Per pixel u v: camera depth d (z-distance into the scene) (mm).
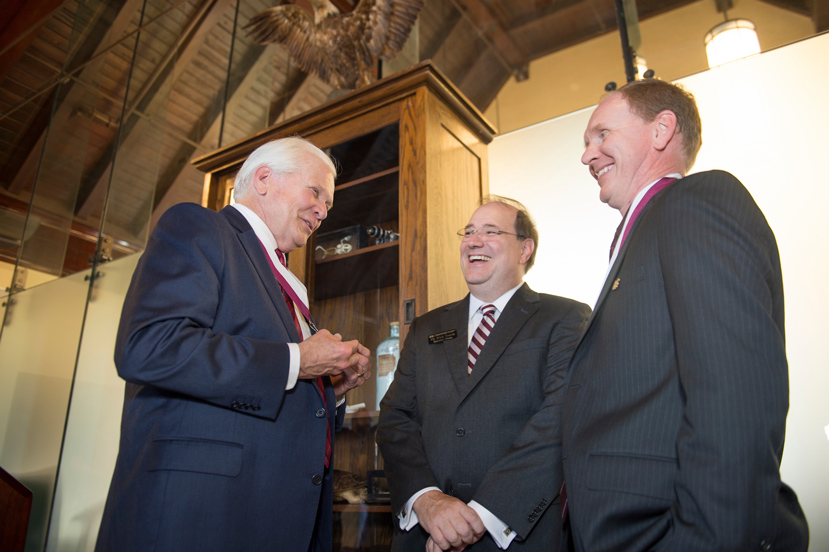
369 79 2578
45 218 3080
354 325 1972
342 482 1826
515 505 1138
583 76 2439
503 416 1331
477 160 2168
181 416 986
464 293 1956
